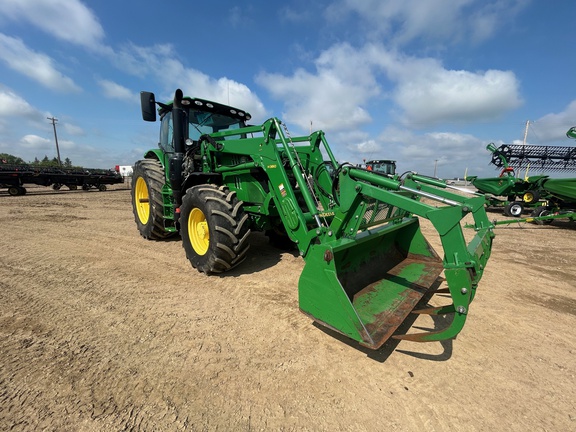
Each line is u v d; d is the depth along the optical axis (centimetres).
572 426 177
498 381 215
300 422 176
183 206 416
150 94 475
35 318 283
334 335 266
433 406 190
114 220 812
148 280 381
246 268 430
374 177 247
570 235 730
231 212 368
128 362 223
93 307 307
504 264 488
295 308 313
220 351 239
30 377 204
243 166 394
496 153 1493
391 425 176
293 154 321
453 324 211
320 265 238
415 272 346
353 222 268
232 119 564
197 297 335
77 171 1930
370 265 337
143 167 570
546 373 225
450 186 330
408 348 251
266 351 241
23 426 167
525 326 291
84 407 181
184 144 482
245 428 170
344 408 187
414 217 389
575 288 389
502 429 175
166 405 184
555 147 1466
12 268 416
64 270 412
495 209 1255
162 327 272
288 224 328
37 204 1152
